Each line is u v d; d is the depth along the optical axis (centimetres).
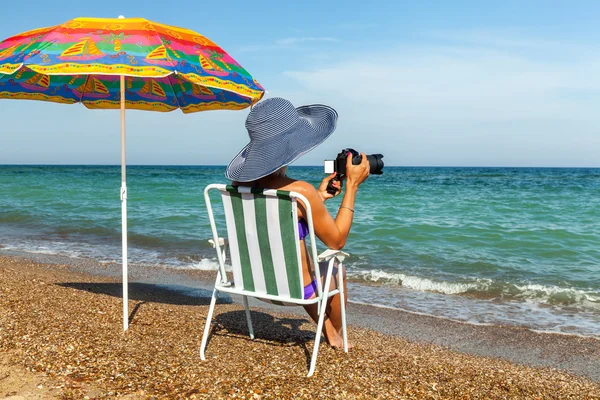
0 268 713
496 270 837
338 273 333
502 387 331
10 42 386
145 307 475
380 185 3139
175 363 319
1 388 272
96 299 484
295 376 306
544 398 322
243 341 382
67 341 344
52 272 740
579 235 1150
